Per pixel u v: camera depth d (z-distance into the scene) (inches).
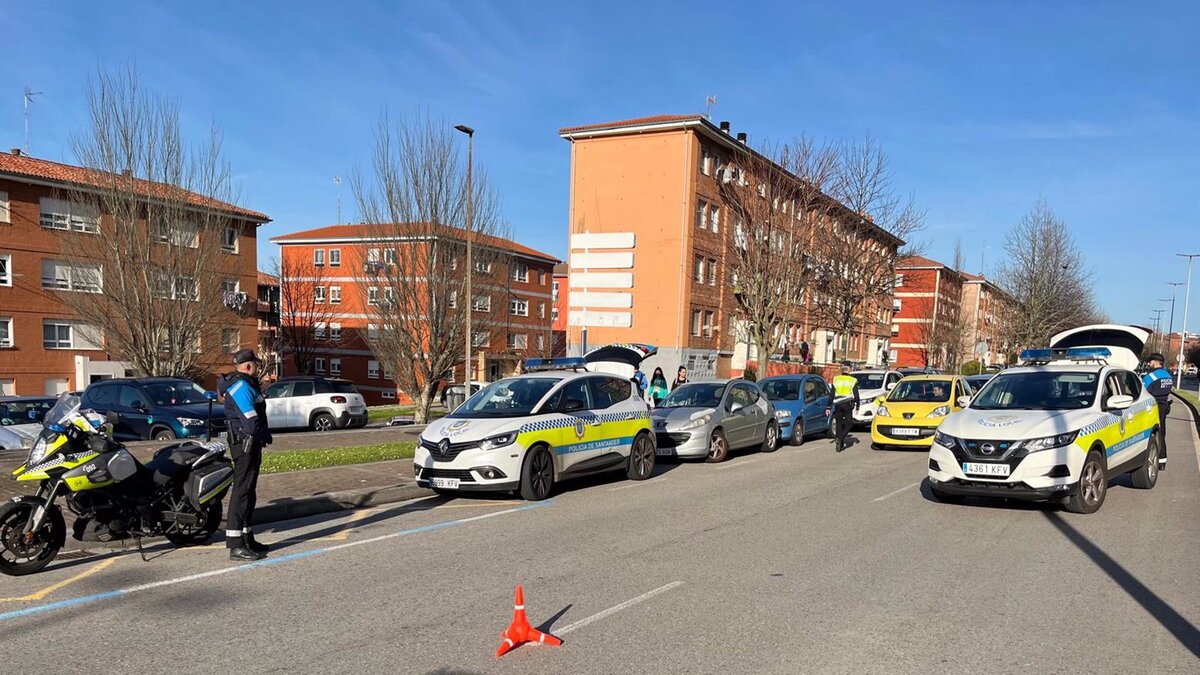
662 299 1419.8
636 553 269.7
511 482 367.6
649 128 1418.6
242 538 259.9
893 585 229.3
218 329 1136.8
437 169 993.5
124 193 963.3
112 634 187.5
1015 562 255.9
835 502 372.2
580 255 1473.9
